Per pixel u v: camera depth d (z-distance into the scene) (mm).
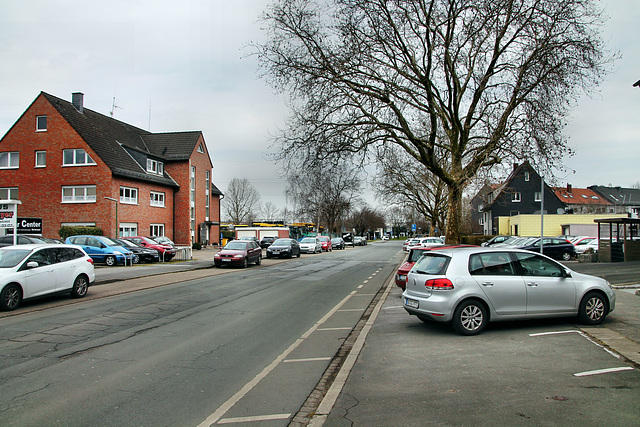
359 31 16438
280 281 17812
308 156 17234
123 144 37938
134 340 7695
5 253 11219
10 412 4484
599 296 8148
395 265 27203
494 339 7266
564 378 5180
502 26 17625
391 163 38594
